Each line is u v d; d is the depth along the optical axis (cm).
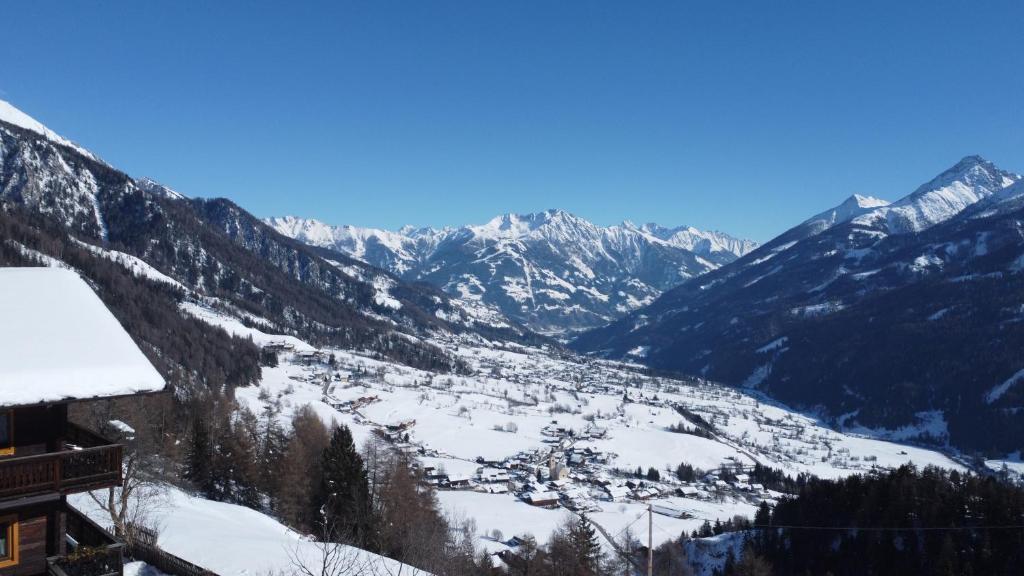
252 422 9994
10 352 2180
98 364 2256
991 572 6003
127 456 4338
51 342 2283
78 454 2272
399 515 6575
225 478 7031
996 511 6588
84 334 2372
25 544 2416
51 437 2372
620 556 7988
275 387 19988
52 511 2478
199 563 3628
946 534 6469
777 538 8169
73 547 2744
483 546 8200
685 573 7950
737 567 7356
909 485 7506
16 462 2153
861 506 7694
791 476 18025
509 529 10594
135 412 6209
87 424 5356
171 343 18162
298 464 7050
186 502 5472
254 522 5250
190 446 7038
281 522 6122
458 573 5169
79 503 4519
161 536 4150
